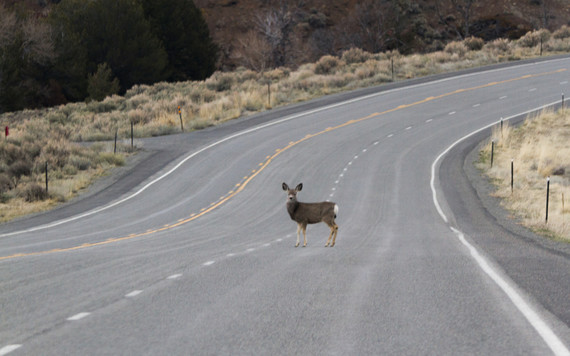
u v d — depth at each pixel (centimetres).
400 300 1339
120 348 983
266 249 2470
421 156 6631
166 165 6681
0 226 4028
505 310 1230
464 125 8062
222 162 6731
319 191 5312
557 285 1495
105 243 2892
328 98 10569
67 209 4797
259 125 8819
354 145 7319
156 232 3519
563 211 3994
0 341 1036
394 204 4562
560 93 9488
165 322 1156
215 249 2481
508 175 5603
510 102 9188
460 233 3038
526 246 2425
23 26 12031
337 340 1023
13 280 1641
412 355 939
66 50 12406
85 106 11156
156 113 9819
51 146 6619
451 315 1192
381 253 2225
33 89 11869
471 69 12256
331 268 1825
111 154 6925
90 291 1473
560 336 1039
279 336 1052
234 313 1229
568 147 6756
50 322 1163
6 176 5506
